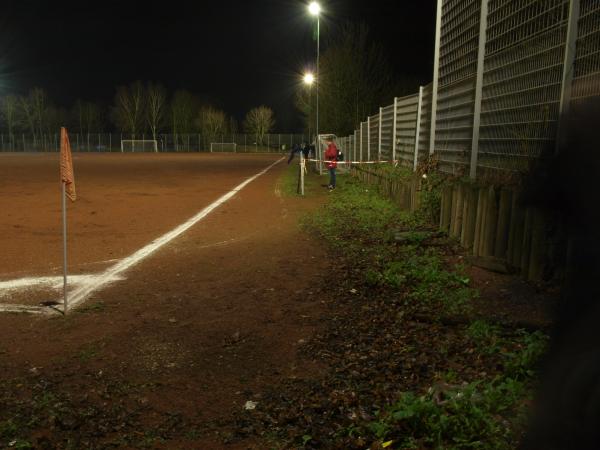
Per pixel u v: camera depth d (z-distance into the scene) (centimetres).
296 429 342
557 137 128
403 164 1577
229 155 6338
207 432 341
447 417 322
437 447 301
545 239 539
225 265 770
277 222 1161
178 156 5862
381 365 429
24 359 450
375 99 3981
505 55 775
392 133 1775
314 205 1451
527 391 344
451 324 517
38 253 854
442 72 1123
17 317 552
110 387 402
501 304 542
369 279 662
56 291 644
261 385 404
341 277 693
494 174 799
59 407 371
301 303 594
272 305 588
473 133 883
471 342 467
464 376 401
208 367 436
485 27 847
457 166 998
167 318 550
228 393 393
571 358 120
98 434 339
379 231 998
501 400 338
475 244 733
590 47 548
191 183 2206
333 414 357
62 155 544
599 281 117
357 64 4003
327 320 538
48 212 1323
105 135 7800
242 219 1210
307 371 425
